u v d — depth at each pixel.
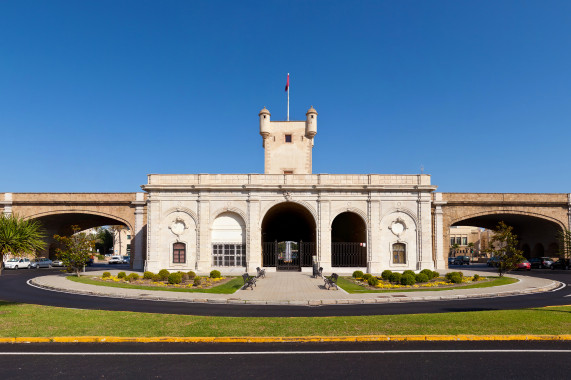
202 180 38.66
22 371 8.84
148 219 38.12
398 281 28.47
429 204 38.44
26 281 30.31
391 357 9.69
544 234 49.09
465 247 91.94
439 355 9.82
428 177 39.19
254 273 36.91
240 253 38.22
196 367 9.05
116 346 10.80
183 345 10.87
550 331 11.65
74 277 32.09
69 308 16.91
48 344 11.04
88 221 54.56
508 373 8.57
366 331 11.88
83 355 9.99
